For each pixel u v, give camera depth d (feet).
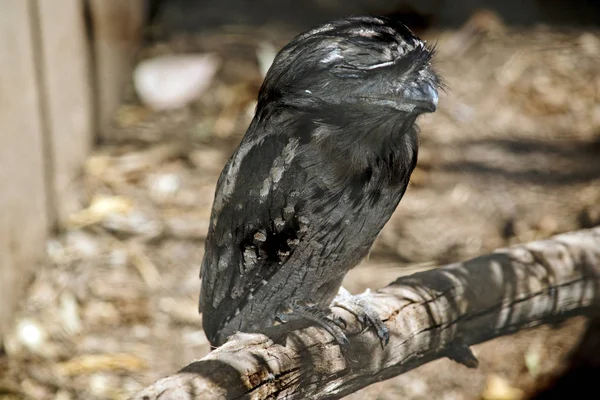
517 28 58.49
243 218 23.12
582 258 23.77
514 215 42.88
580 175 45.55
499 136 48.83
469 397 33.73
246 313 25.43
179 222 43.04
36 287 38.81
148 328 37.09
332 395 20.93
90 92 47.29
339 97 20.79
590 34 57.93
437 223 42.63
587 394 33.73
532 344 35.94
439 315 21.93
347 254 23.66
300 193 22.04
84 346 36.04
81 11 45.50
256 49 56.49
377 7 60.80
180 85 52.80
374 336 21.01
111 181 45.60
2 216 35.22
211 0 63.67
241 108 51.31
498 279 22.74
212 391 17.66
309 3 62.80
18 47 36.68
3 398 33.55
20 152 37.22
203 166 46.88
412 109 20.68
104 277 39.52
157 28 59.47
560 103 51.16
